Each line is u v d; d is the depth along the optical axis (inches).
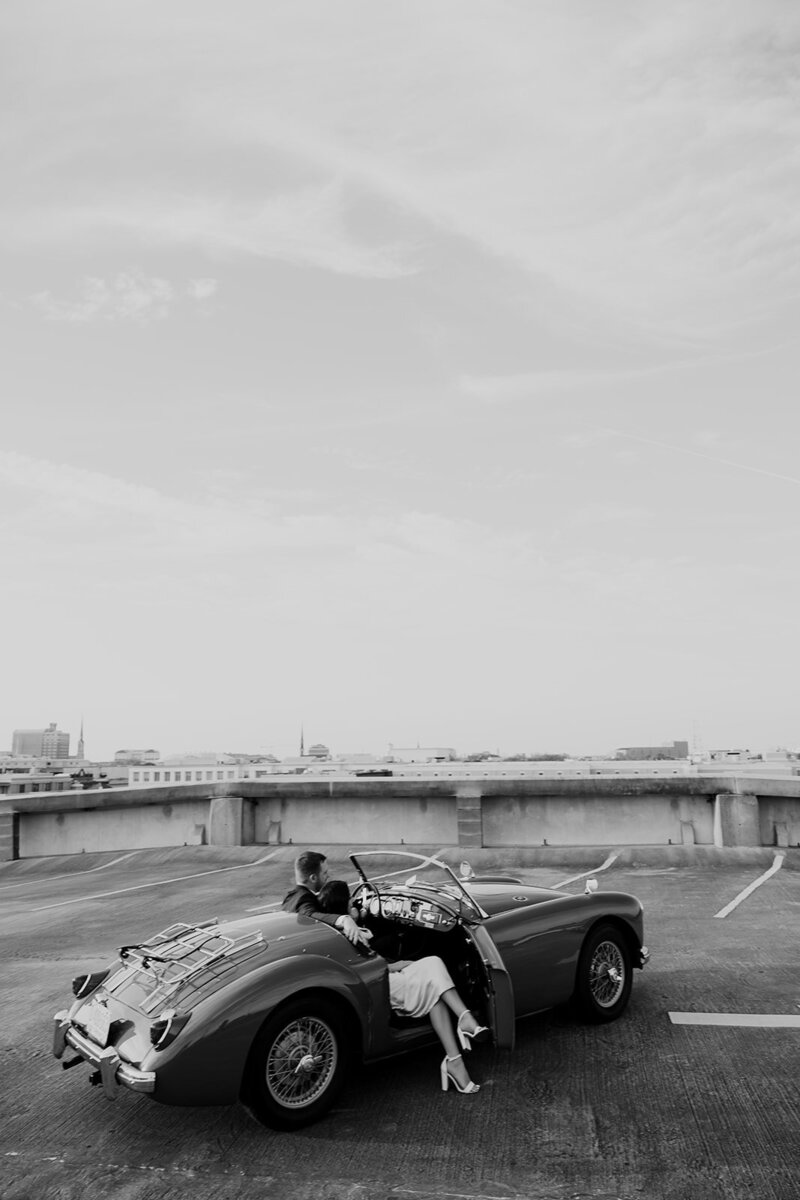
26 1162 183.2
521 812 680.4
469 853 650.8
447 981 208.8
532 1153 178.1
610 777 661.3
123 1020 189.9
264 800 735.7
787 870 557.9
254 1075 183.9
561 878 559.5
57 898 561.6
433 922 222.1
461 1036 206.2
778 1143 178.2
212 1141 188.9
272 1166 176.7
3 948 405.4
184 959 203.8
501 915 236.4
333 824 719.1
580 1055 229.5
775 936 363.9
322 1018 194.5
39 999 309.6
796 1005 266.5
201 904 503.2
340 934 208.7
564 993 242.2
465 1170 172.2
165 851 719.7
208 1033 177.5
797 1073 213.2
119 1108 209.0
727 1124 187.3
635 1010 265.9
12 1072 236.5
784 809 628.7
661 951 342.3
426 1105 201.6
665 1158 173.9
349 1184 168.7
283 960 193.0
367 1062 202.5
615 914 257.8
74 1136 194.7
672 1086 207.9
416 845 692.1
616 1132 185.6
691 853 608.7
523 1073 218.5
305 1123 190.5
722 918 406.6
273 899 507.8
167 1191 168.9
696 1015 259.6
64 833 767.7
